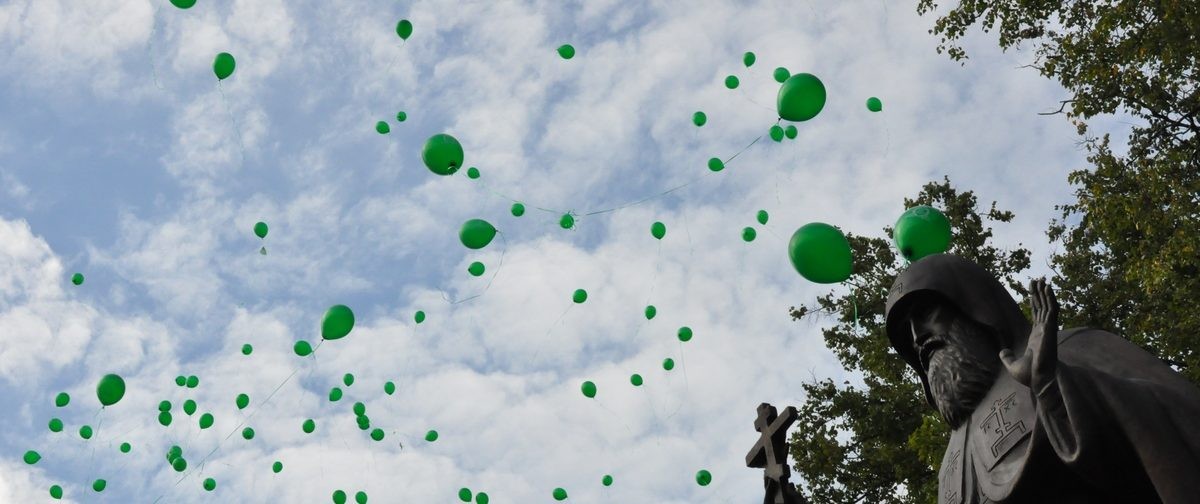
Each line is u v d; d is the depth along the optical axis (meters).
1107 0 16.22
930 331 5.51
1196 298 14.37
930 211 6.23
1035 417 4.80
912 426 17.34
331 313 10.44
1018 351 5.24
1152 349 15.42
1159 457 4.32
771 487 4.69
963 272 5.53
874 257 18.81
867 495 17.61
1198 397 4.54
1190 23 14.82
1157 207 15.27
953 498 5.14
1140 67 15.85
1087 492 4.61
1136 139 16.56
